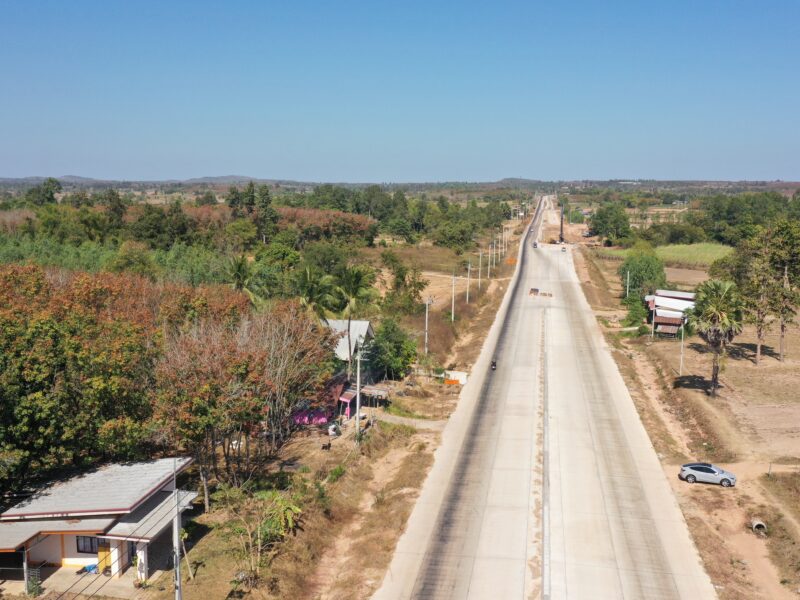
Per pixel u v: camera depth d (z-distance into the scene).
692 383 70.94
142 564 33.78
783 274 79.00
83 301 57.22
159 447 48.59
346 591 35.34
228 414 40.19
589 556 38.72
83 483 37.62
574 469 50.59
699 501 45.72
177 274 92.25
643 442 56.06
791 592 35.69
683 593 35.38
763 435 56.62
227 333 50.53
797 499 45.53
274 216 182.75
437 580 36.34
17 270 64.12
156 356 43.69
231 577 34.50
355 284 66.81
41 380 37.62
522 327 99.69
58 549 34.97
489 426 59.66
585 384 72.06
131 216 158.62
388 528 41.88
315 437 55.72
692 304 95.88
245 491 43.25
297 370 51.22
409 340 74.25
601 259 186.75
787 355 83.06
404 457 53.22
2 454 34.97
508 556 38.72
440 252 185.00
